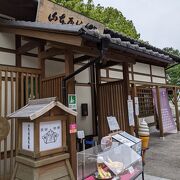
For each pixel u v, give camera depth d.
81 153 3.51
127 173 3.43
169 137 9.48
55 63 6.12
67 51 3.99
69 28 3.38
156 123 10.92
